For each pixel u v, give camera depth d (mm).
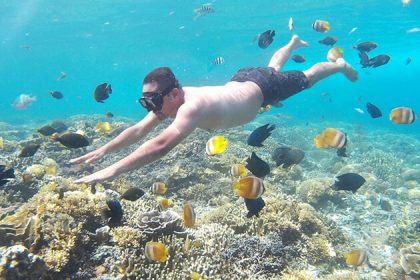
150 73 1170
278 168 3129
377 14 8453
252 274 1505
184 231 1578
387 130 10453
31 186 2236
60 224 1351
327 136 1565
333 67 1861
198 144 3006
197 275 1346
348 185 1572
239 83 1456
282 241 1838
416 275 1794
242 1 8172
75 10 9836
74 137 1544
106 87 1834
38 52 18812
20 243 1290
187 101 1172
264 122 8016
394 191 3619
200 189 2498
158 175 2557
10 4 9273
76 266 1306
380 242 2459
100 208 1490
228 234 1687
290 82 1601
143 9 9570
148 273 1329
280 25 10484
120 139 1365
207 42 15164
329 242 2070
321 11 8578
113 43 15547
